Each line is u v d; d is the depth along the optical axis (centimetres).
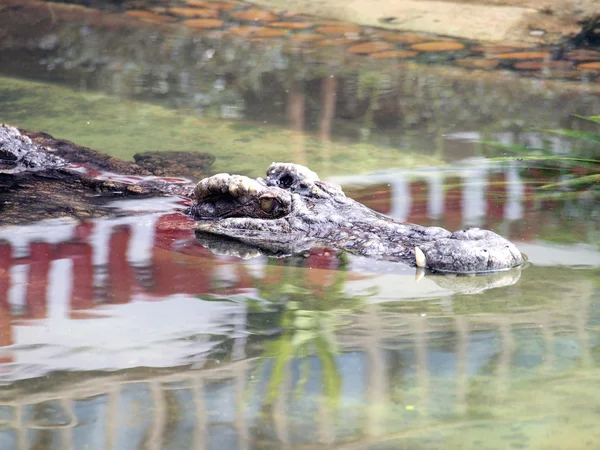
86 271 1180
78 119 2228
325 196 1397
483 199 1543
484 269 1148
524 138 2050
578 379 776
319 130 2145
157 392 778
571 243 1262
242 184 1380
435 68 2833
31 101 2388
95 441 683
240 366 835
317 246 1273
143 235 1352
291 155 1923
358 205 1399
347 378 796
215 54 3027
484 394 751
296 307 1023
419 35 3288
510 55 2995
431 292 1067
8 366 853
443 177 1730
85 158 1764
